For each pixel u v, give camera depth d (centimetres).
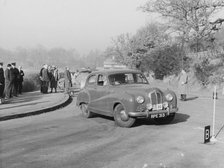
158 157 711
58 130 999
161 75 3600
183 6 2961
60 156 723
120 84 1132
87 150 770
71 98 2012
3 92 1747
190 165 658
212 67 2909
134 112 997
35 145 816
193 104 1689
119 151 759
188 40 3134
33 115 1300
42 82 2275
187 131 980
